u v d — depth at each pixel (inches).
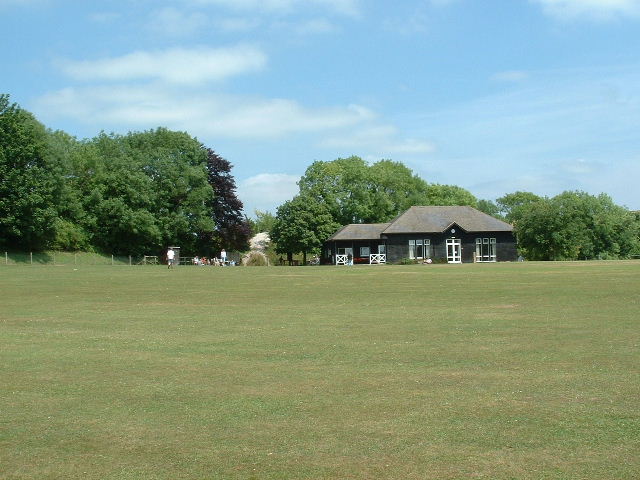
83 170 3521.2
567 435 294.0
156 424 320.2
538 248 3627.0
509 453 273.4
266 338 580.7
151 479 254.4
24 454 282.2
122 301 964.6
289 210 3848.4
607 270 1749.5
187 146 3794.3
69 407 352.2
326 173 4266.7
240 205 4023.1
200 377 420.5
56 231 3157.0
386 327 641.6
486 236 3462.1
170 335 606.2
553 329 609.3
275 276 1732.3
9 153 2859.3
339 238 3636.8
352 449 281.0
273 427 312.2
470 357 475.8
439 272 1866.4
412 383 395.2
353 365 452.8
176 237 3764.8
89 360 482.9
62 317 759.1
